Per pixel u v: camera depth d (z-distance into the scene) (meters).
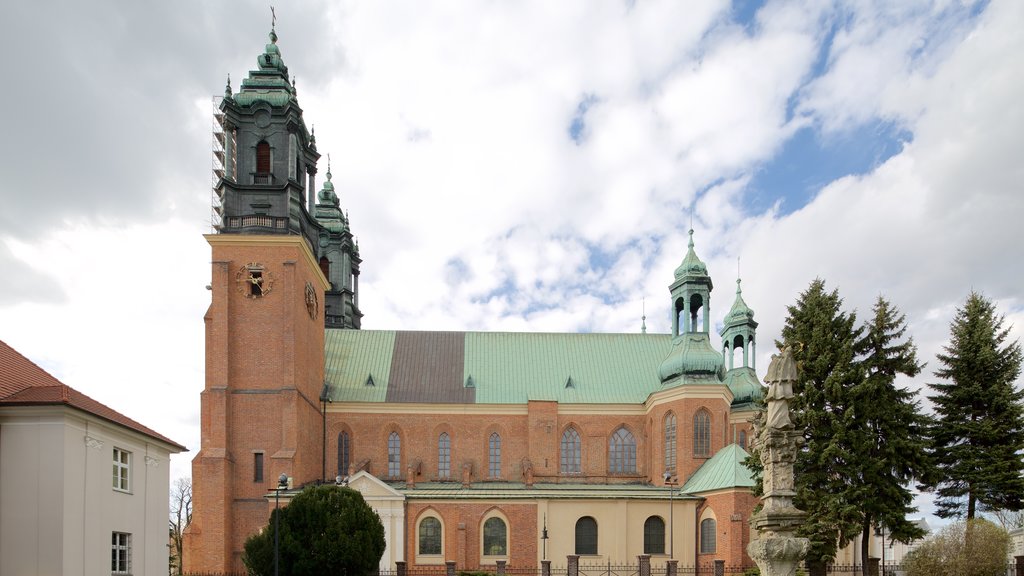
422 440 79.00
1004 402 54.69
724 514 66.44
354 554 50.56
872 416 51.38
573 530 69.69
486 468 79.19
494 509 69.88
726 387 76.62
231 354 68.31
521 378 83.25
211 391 67.44
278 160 71.94
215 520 64.62
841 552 66.88
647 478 79.81
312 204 79.19
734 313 86.88
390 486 72.56
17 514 37.66
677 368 77.31
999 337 56.97
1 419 38.22
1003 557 41.72
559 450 80.00
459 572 64.56
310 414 73.62
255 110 72.12
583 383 83.38
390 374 82.00
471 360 84.50
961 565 41.09
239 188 71.06
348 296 101.50
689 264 80.31
